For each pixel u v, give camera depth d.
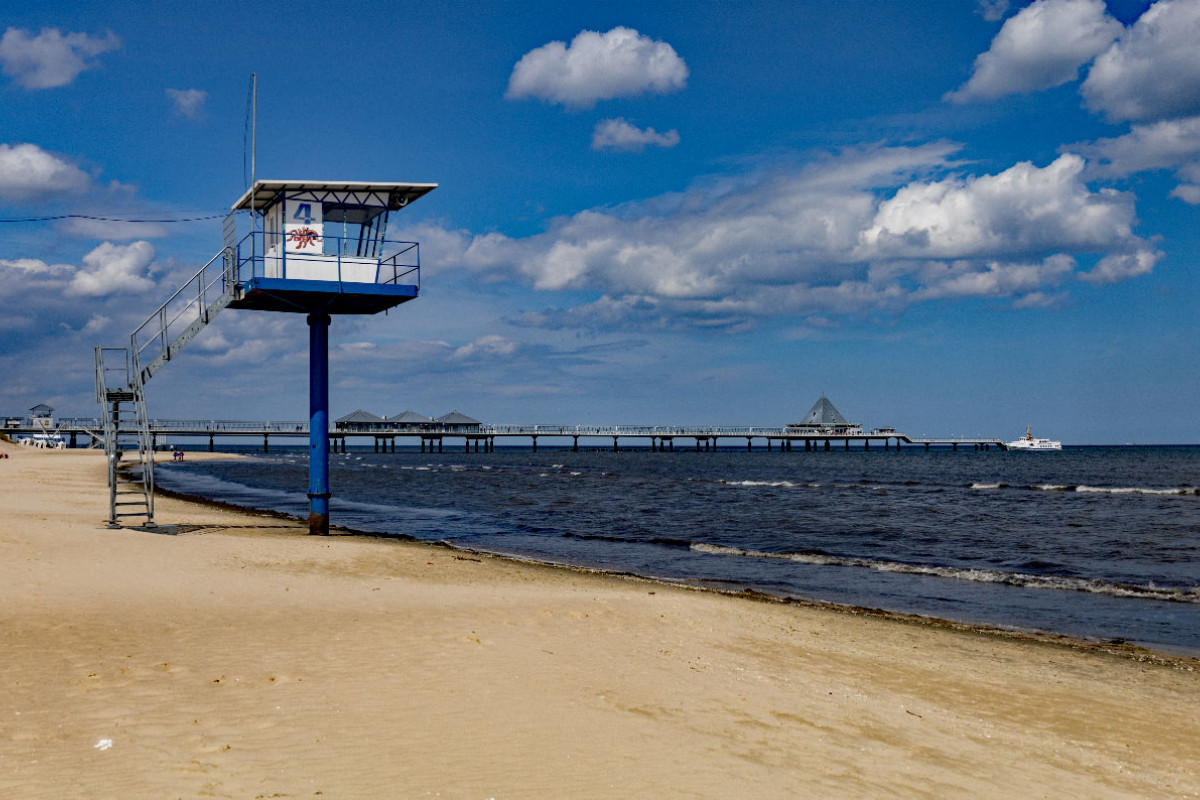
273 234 24.41
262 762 6.72
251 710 8.03
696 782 6.91
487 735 7.70
